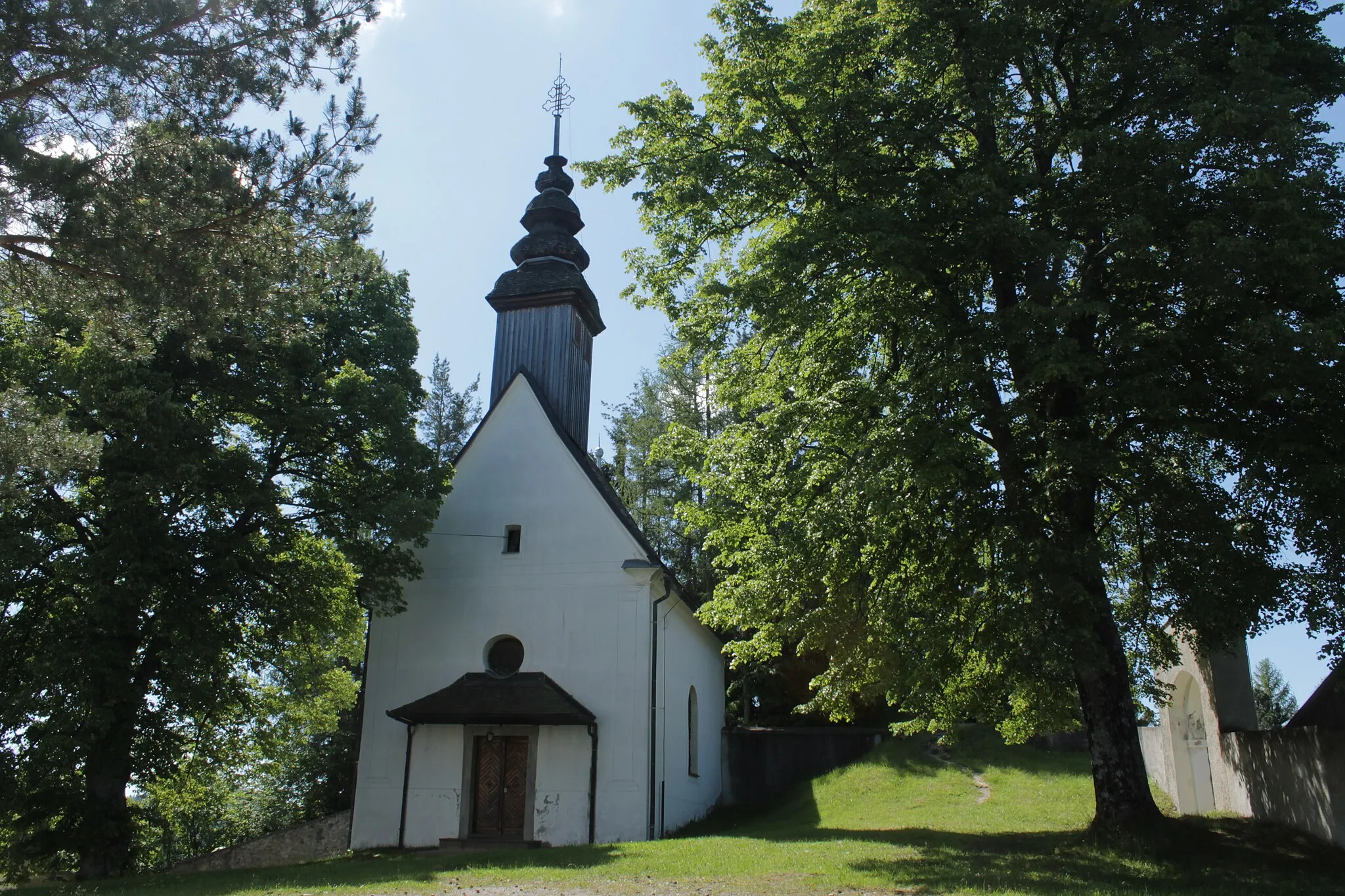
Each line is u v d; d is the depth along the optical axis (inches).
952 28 579.2
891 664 621.0
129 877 632.4
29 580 721.6
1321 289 480.4
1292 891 417.7
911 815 844.6
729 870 495.2
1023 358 534.0
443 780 897.5
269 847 930.1
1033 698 596.4
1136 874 458.6
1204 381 517.3
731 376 682.2
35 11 355.9
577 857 593.6
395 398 855.1
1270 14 554.6
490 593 949.8
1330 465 439.5
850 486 547.5
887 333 625.6
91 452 501.4
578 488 965.2
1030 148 608.4
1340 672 485.7
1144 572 598.9
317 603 845.8
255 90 401.7
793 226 630.5
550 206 1120.2
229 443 865.5
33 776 662.5
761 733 1207.6
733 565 711.7
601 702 895.7
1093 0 547.5
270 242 428.5
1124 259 520.1
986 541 583.5
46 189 361.1
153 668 759.1
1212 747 709.3
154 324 462.9
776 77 612.7
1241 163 511.2
